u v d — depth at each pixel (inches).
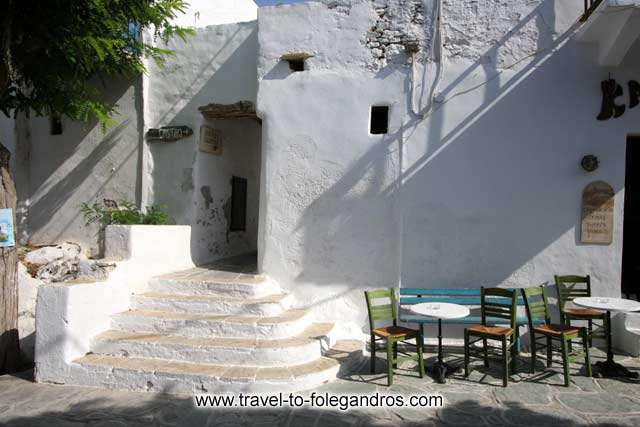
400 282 250.5
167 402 181.2
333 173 259.8
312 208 261.6
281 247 263.9
